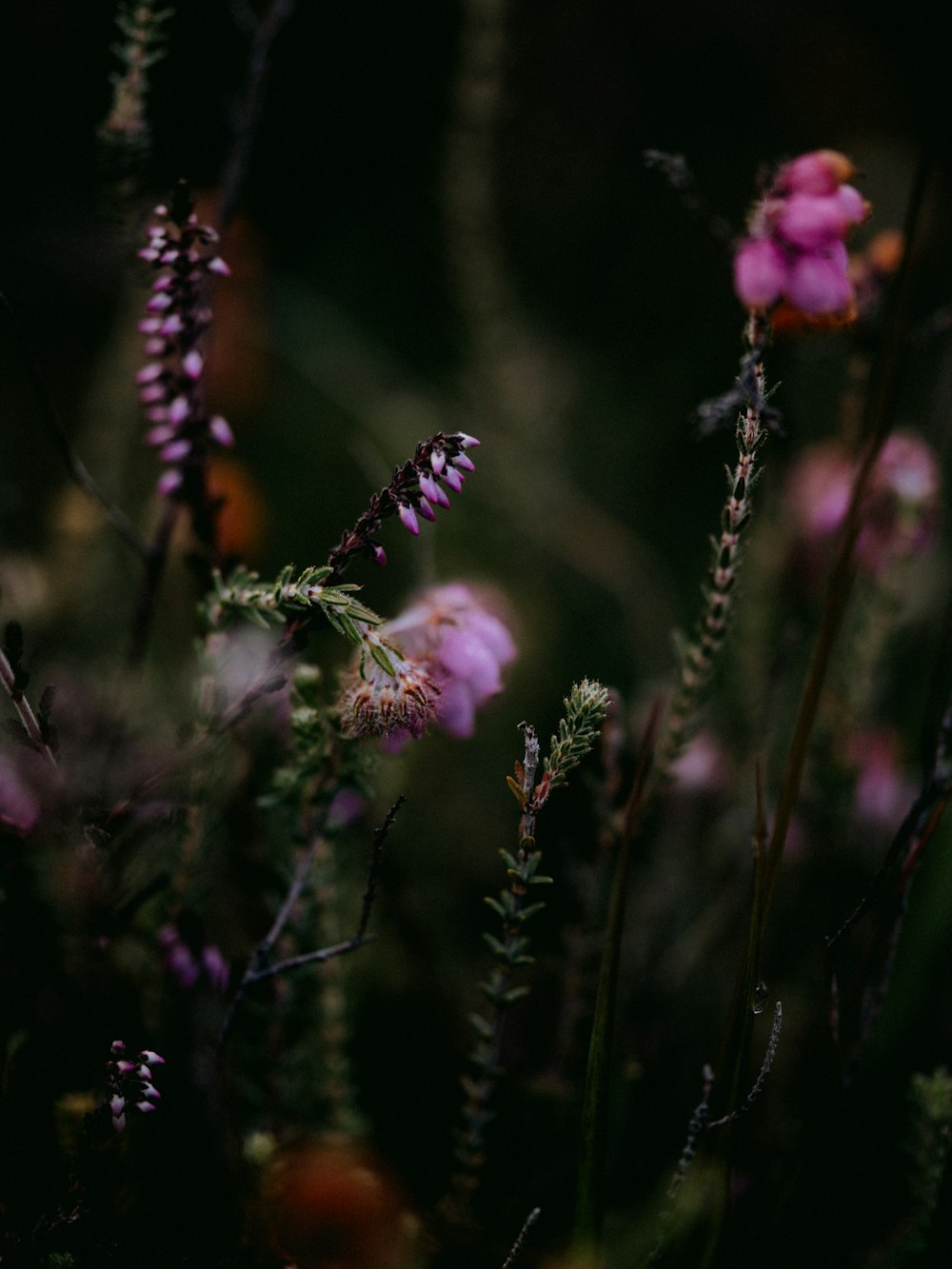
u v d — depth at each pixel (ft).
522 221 2.88
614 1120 1.21
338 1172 1.12
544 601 2.12
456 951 1.45
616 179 2.98
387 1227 1.14
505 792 1.80
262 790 1.16
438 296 2.73
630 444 2.50
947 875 1.29
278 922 1.05
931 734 1.04
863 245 1.44
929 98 1.03
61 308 2.27
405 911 1.26
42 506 1.88
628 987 1.31
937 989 1.28
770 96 3.01
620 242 2.88
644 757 0.99
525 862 1.02
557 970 1.25
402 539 2.18
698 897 1.41
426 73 2.84
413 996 1.33
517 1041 1.28
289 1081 1.15
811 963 1.30
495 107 1.97
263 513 2.21
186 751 1.02
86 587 1.47
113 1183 1.04
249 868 1.14
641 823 1.17
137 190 1.16
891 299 1.20
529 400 2.15
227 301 2.03
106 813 1.01
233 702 1.05
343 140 2.86
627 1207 1.19
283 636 0.99
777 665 1.31
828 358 1.69
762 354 1.05
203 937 1.10
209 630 1.02
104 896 1.03
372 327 2.69
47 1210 1.02
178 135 2.11
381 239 2.83
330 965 1.16
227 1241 1.08
